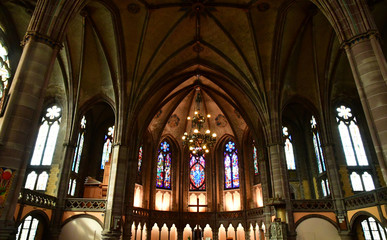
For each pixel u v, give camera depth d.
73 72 23.59
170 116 33.19
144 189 31.67
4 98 10.48
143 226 29.14
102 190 24.12
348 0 11.84
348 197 20.98
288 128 31.03
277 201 20.03
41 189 22.97
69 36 21.81
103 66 24.11
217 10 21.80
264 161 28.09
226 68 26.14
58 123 25.22
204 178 35.25
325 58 23.03
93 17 20.61
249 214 30.23
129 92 23.62
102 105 30.17
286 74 24.19
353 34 11.33
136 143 28.55
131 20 21.42
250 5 20.66
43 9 11.82
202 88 31.28
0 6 19.61
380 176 22.78
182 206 33.16
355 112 25.28
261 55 23.45
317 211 21.17
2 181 9.37
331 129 23.53
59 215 21.05
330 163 22.64
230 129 35.12
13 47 21.14
